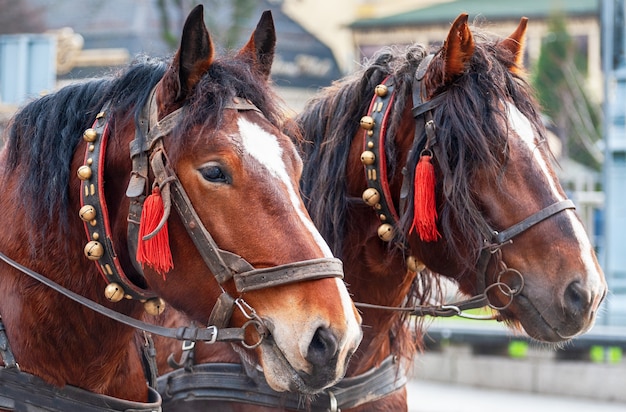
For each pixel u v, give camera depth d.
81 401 3.87
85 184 3.74
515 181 4.26
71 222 3.84
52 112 3.92
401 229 4.50
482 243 4.27
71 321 3.85
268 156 3.53
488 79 4.36
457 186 4.26
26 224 3.87
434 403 10.91
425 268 4.86
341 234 4.77
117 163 3.75
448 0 31.67
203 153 3.50
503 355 12.07
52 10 24.42
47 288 3.83
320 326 3.38
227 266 3.47
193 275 3.59
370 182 4.64
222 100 3.56
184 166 3.53
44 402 3.80
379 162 4.61
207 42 3.61
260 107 3.67
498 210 4.26
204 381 4.66
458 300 4.94
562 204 4.25
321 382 3.40
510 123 4.32
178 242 3.58
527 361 11.67
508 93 4.43
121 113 3.81
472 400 11.11
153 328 3.67
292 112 4.26
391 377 4.91
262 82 3.75
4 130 4.17
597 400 11.17
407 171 4.48
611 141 12.47
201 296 3.60
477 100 4.30
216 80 3.63
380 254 4.77
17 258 3.87
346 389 4.66
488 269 4.36
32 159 3.88
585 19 28.30
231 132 3.52
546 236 4.20
